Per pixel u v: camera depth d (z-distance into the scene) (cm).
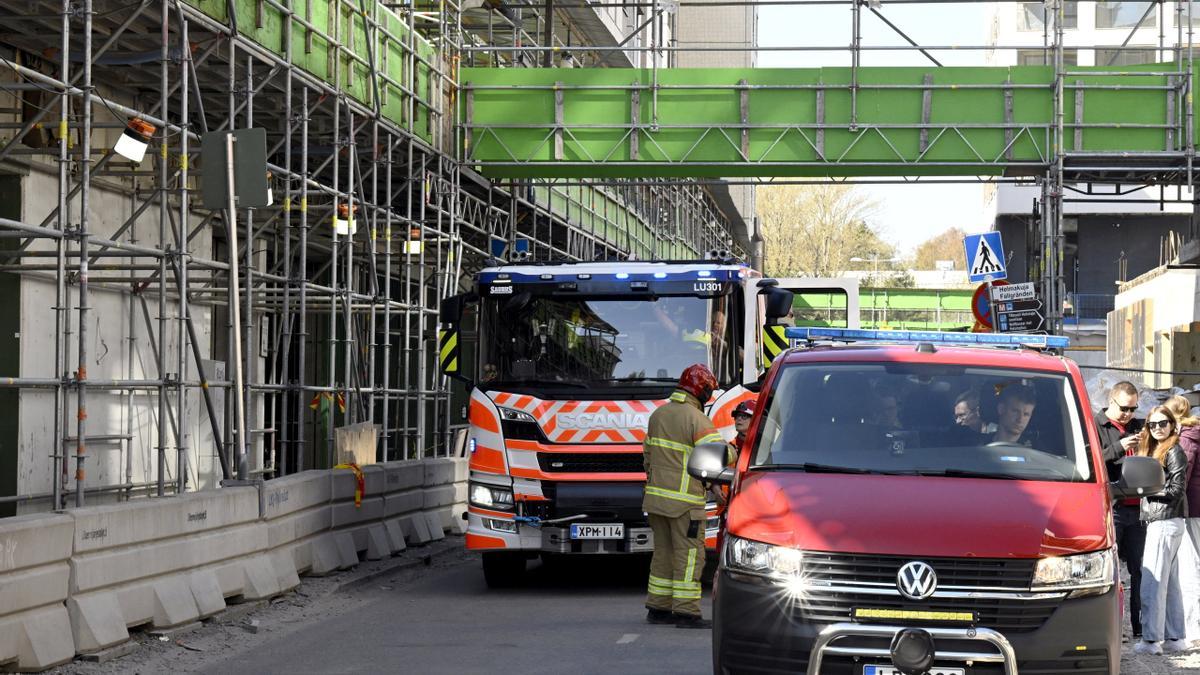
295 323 3119
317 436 3209
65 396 1472
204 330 2502
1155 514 1302
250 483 1588
